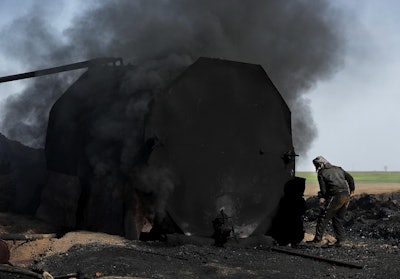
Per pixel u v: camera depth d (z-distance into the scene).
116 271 6.00
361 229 10.80
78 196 9.41
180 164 8.05
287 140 8.95
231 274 6.11
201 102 8.34
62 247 7.68
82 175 9.53
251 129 8.68
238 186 8.41
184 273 6.06
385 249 8.15
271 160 8.73
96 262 6.39
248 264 6.69
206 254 7.20
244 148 8.55
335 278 5.99
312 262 6.96
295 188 8.77
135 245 7.58
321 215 8.41
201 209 8.09
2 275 5.66
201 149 8.23
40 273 5.91
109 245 7.47
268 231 8.53
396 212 11.88
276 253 7.61
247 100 8.72
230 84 8.62
